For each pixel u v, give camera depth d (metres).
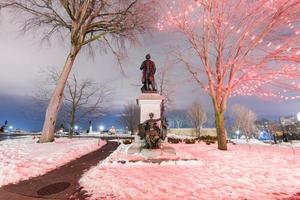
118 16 19.17
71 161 10.80
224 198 5.79
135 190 6.18
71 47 18.25
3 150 12.02
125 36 19.91
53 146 14.20
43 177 7.94
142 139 12.09
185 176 7.57
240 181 7.17
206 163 9.52
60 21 18.95
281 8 11.46
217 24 13.35
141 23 18.81
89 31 19.30
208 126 45.88
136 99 13.68
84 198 5.85
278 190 6.43
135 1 18.14
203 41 13.81
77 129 44.06
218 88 13.55
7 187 6.95
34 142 16.72
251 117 40.94
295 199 5.77
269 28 11.86
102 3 18.02
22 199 5.98
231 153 11.74
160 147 11.51
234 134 42.31
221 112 13.50
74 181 7.36
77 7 18.39
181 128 46.16
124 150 13.05
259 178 7.50
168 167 8.73
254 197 5.89
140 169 8.34
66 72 18.03
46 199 5.93
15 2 17.27
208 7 13.38
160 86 29.75
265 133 37.03
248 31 12.40
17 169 8.41
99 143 18.52
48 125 17.20
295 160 10.16
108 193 6.04
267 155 11.44
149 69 14.44
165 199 5.67
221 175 7.79
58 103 17.73
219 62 13.51
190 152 12.52
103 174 7.61
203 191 6.24
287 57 11.67
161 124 12.21
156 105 13.34
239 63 12.79
